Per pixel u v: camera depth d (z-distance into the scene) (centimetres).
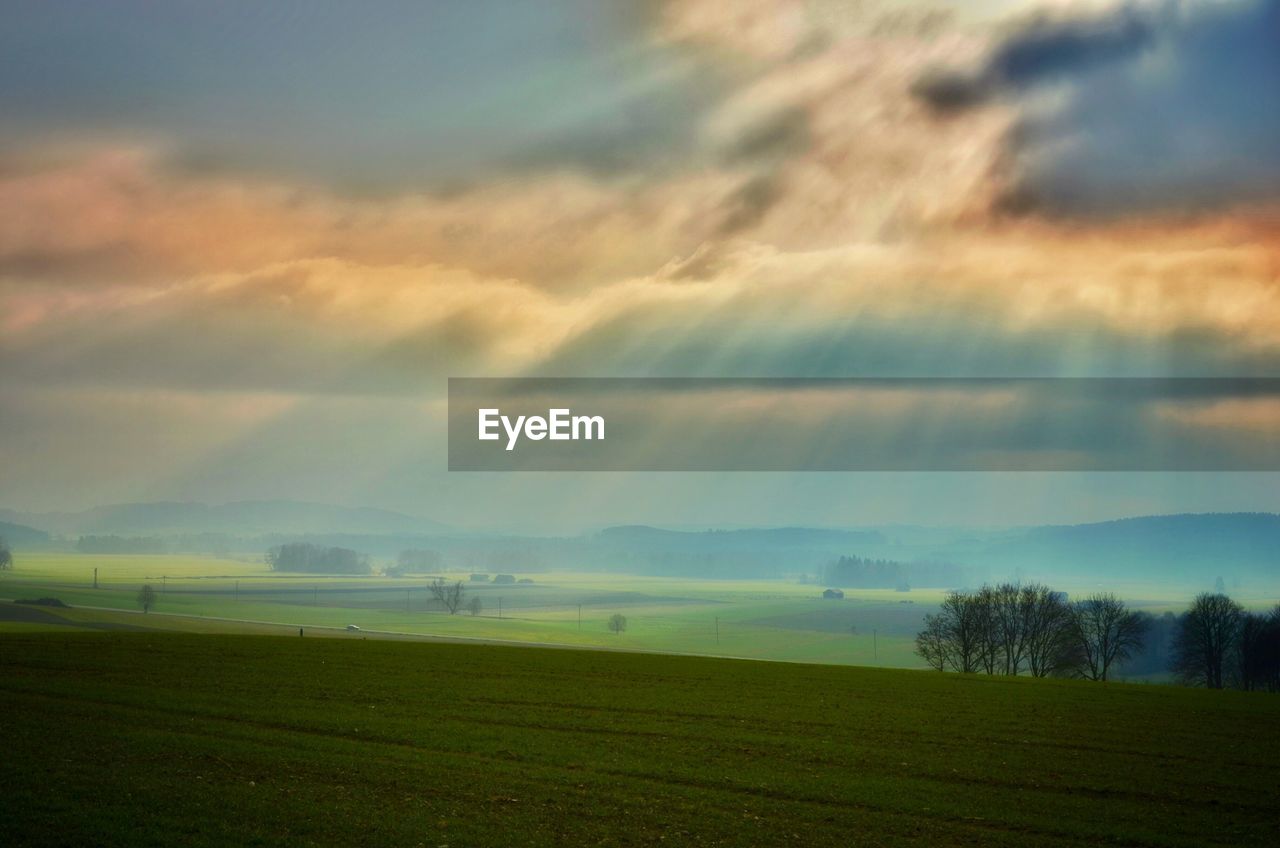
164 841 2566
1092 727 4731
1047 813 3083
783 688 5988
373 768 3400
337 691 5153
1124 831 2911
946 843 2756
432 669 6359
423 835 2673
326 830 2694
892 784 3406
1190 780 3591
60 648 6756
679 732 4306
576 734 4184
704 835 2759
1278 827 3003
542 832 2736
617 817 2905
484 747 3816
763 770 3572
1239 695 6344
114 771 3234
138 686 5041
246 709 4466
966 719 4884
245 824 2728
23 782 3058
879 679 6788
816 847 2684
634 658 7775
